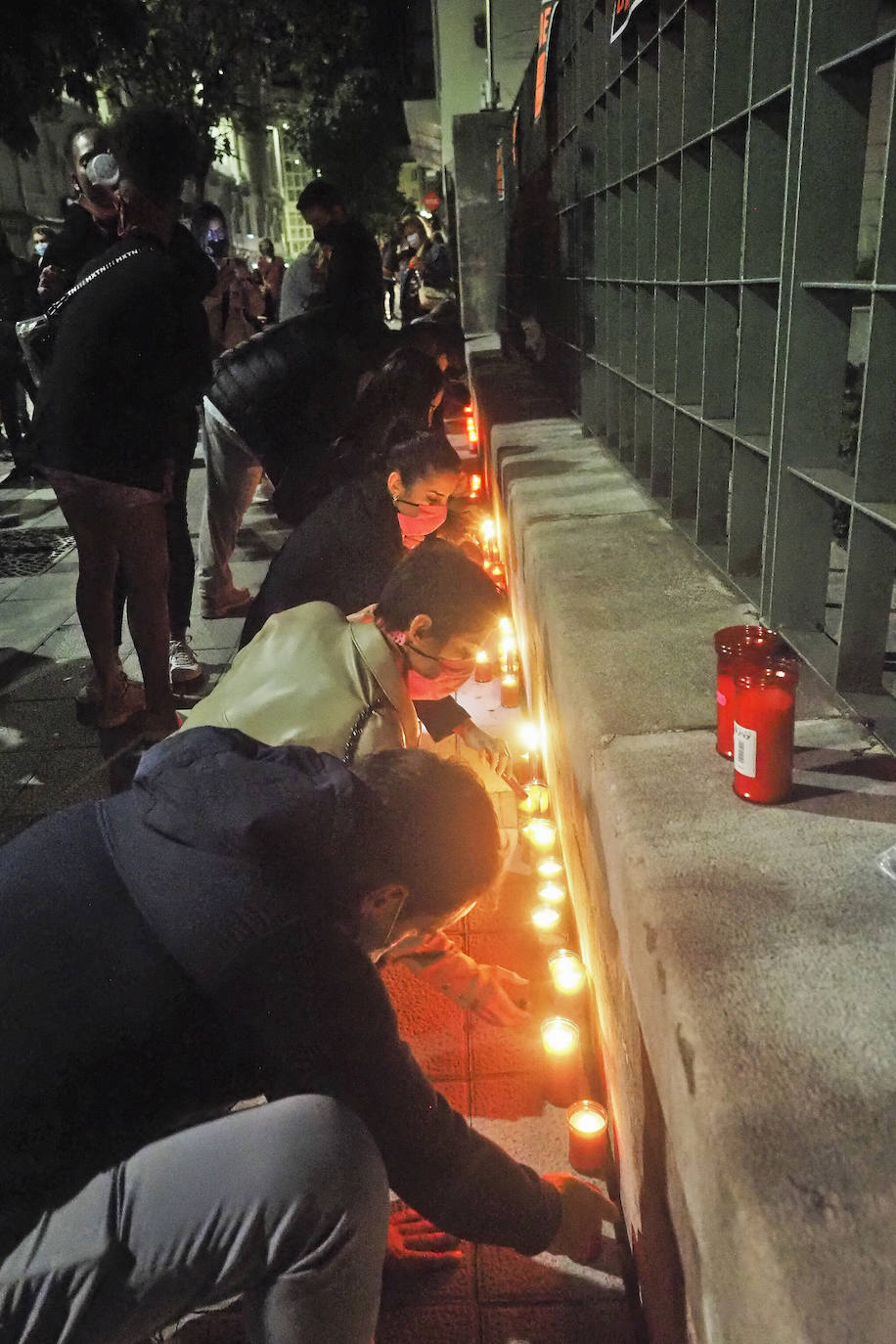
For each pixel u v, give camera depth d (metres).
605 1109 2.29
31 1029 1.25
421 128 25.17
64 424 3.69
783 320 2.25
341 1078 1.33
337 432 4.67
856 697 2.08
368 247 4.99
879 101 2.83
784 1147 1.05
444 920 1.42
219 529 5.34
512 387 7.05
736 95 2.68
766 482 2.74
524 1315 1.89
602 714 2.12
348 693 1.97
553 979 2.62
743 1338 1.00
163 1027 1.28
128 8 8.91
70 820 1.40
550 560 3.22
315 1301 1.35
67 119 21.09
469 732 3.03
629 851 1.62
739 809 1.71
